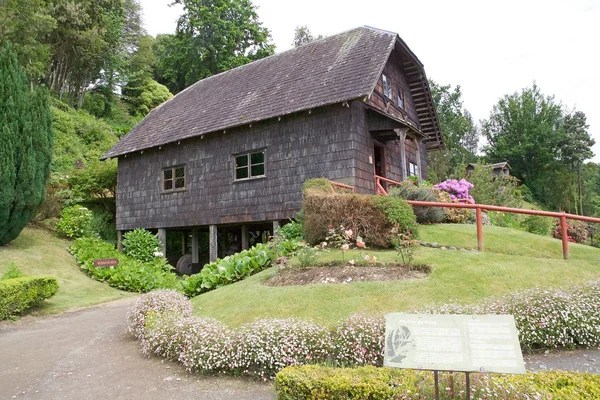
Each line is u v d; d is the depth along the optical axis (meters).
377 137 13.88
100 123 27.64
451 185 14.19
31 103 13.13
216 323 5.64
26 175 12.58
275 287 6.77
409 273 6.82
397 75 16.64
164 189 16.08
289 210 12.49
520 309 5.17
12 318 8.88
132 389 4.62
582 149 47.75
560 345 5.12
